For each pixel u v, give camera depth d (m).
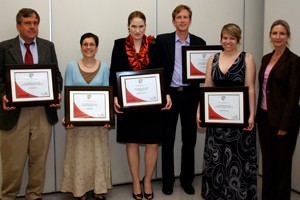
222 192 2.71
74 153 2.90
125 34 3.39
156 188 3.45
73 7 3.20
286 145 2.60
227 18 3.79
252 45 3.95
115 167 3.53
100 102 2.79
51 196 3.25
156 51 2.88
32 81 2.61
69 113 2.75
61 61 3.21
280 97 2.53
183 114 3.19
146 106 2.78
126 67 2.83
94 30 3.28
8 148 2.74
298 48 3.21
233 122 2.55
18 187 2.87
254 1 3.90
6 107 2.56
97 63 2.94
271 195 2.78
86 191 2.97
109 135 3.48
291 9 3.28
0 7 2.98
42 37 3.13
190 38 3.14
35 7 3.07
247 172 2.62
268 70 2.61
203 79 3.00
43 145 2.81
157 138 2.94
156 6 3.48
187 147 3.24
